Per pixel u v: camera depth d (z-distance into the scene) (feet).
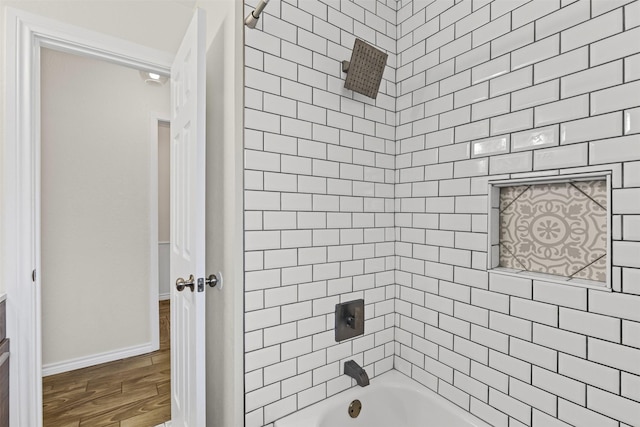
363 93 4.60
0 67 4.31
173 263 5.09
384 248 5.10
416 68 4.87
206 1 4.84
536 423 3.48
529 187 3.72
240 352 3.71
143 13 5.33
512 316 3.70
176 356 4.92
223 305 4.01
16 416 4.36
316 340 4.34
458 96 4.27
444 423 4.32
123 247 8.21
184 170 4.25
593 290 3.06
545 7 3.39
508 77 3.72
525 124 3.57
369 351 4.95
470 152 4.13
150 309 8.61
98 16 4.97
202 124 3.58
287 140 4.01
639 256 2.79
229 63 3.76
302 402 4.22
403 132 5.09
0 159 4.33
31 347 4.51
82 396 6.51
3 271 4.36
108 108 7.96
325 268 4.41
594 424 3.05
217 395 4.27
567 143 3.24
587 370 3.10
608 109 2.96
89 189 7.74
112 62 5.29
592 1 3.05
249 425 3.79
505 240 3.98
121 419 5.81
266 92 3.84
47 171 7.23
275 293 3.95
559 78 3.29
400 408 4.80
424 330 4.78
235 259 3.65
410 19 4.99
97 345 7.90
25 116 4.45
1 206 4.34
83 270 7.70
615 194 2.93
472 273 4.12
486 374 3.97
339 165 4.54
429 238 4.69
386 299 5.15
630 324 2.83
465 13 4.18
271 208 3.90
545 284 3.40
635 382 2.80
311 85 4.23
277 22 3.92
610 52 2.94
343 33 4.56
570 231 3.38
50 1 4.62
